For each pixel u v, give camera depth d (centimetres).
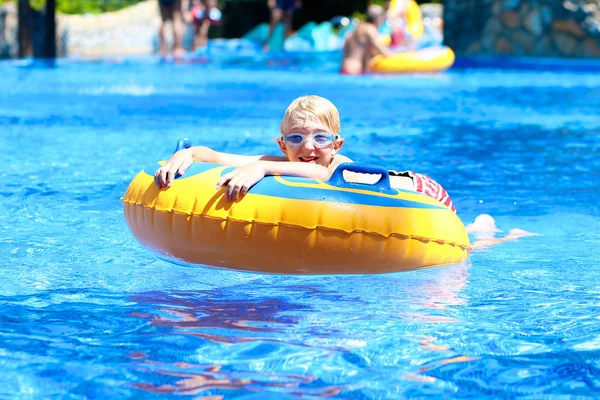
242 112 1359
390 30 2558
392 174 586
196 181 486
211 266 490
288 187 471
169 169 499
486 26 2619
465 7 2691
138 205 505
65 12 3606
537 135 1135
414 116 1333
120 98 1562
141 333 388
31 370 344
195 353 363
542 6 2480
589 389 327
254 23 3916
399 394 323
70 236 582
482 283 472
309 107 535
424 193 563
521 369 346
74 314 415
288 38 3356
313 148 532
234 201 468
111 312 419
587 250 558
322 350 366
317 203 464
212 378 336
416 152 991
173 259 506
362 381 334
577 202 728
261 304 432
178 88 1764
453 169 887
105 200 704
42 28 2709
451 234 505
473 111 1402
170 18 2880
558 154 983
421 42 3048
